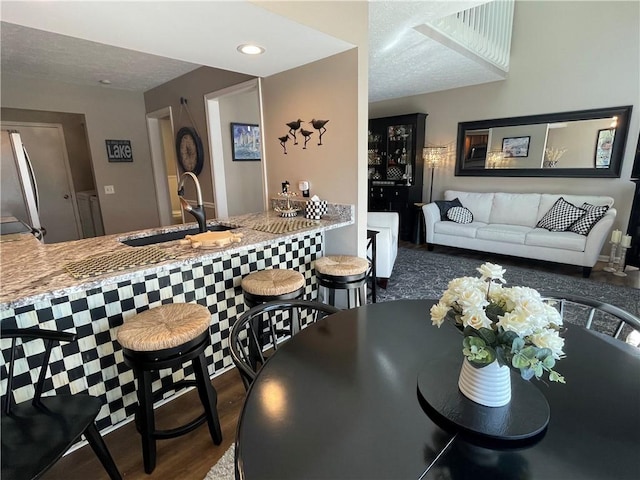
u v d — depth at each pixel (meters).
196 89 4.01
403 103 6.21
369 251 3.46
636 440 0.77
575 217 4.10
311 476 0.70
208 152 4.09
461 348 1.15
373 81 4.88
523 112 4.90
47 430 1.13
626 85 4.09
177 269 1.90
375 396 0.93
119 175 5.01
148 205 5.35
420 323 1.34
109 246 2.00
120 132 4.94
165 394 1.96
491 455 0.74
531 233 4.19
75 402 1.26
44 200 5.30
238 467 0.73
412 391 0.95
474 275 3.98
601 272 4.02
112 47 3.15
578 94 4.43
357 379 1.00
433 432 0.80
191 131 4.25
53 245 2.04
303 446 0.77
